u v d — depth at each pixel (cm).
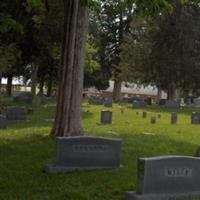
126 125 2450
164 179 898
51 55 3628
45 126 2178
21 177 1084
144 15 1233
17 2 2419
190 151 1580
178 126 2553
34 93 4475
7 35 3002
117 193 962
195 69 5128
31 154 1377
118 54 7062
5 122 2061
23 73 5653
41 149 1456
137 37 5453
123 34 6706
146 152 1498
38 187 997
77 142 1140
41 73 5272
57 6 2695
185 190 918
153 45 5178
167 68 5150
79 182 1040
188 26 5038
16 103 4259
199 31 5091
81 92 1719
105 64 7262
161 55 5153
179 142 1805
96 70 7200
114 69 7081
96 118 2825
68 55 1695
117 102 5781
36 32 3180
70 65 1692
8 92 6638
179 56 5109
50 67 4884
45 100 4591
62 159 1133
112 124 2480
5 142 1602
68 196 930
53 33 3141
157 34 5116
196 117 2788
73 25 1689
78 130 1705
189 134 2145
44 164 1210
